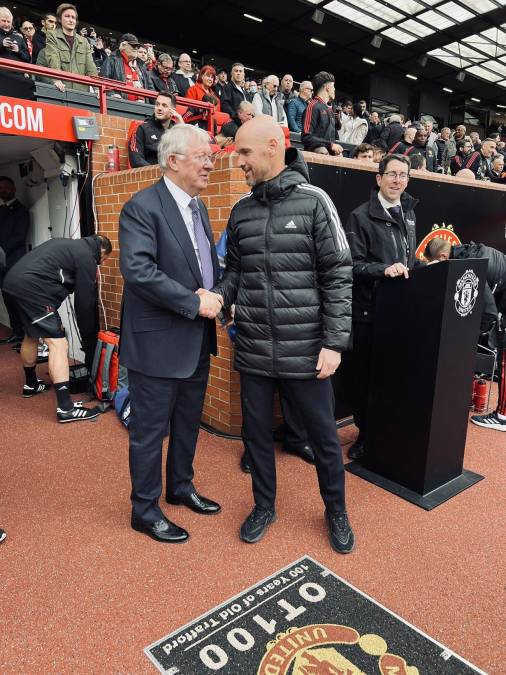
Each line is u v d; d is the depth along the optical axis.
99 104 4.75
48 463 2.83
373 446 2.72
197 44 13.50
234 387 3.14
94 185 4.32
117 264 4.18
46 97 4.45
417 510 2.41
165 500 2.48
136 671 1.50
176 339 1.97
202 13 11.68
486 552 2.09
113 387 3.57
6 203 5.26
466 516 2.37
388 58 14.11
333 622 1.69
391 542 2.15
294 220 1.89
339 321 1.91
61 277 3.38
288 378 2.01
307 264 1.94
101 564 1.99
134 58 5.81
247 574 1.93
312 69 15.18
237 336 2.12
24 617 1.71
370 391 2.69
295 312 1.96
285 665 1.51
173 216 1.95
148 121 4.41
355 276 2.71
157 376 1.97
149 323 1.95
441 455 2.55
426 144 7.46
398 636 1.63
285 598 1.80
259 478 2.20
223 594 1.82
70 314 4.65
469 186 4.39
